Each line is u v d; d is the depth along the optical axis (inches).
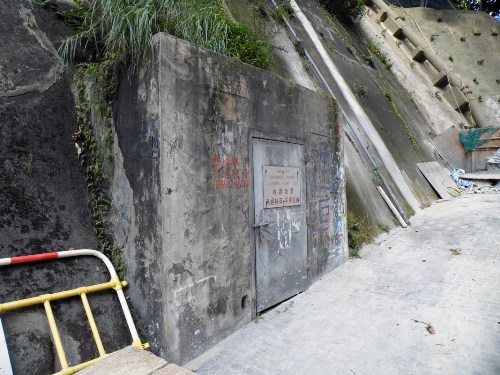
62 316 110.3
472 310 157.9
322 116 215.3
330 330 151.5
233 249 147.9
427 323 151.5
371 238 267.6
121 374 96.3
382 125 417.4
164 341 120.0
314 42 419.8
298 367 126.0
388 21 727.1
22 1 143.8
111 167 139.3
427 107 594.2
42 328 104.4
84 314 115.6
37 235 116.6
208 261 136.3
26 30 140.6
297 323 158.4
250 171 157.6
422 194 381.7
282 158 178.4
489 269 201.5
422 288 187.8
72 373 99.0
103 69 141.5
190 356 128.3
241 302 152.5
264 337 146.0
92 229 134.3
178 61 126.6
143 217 126.2
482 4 884.6
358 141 343.3
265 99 167.5
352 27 603.2
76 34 149.2
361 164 322.3
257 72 163.0
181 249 125.6
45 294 107.7
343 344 140.0
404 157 409.1
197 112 133.1
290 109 185.3
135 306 129.6
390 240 272.8
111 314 122.9
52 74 141.2
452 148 519.2
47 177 127.3
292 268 184.5
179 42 127.3
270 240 169.2
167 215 120.7
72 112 143.2
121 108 134.6
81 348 109.4
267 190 167.9
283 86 180.1
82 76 147.6
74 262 122.1
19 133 124.8
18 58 134.0
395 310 166.1
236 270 149.3
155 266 122.0
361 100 415.8
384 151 371.6
